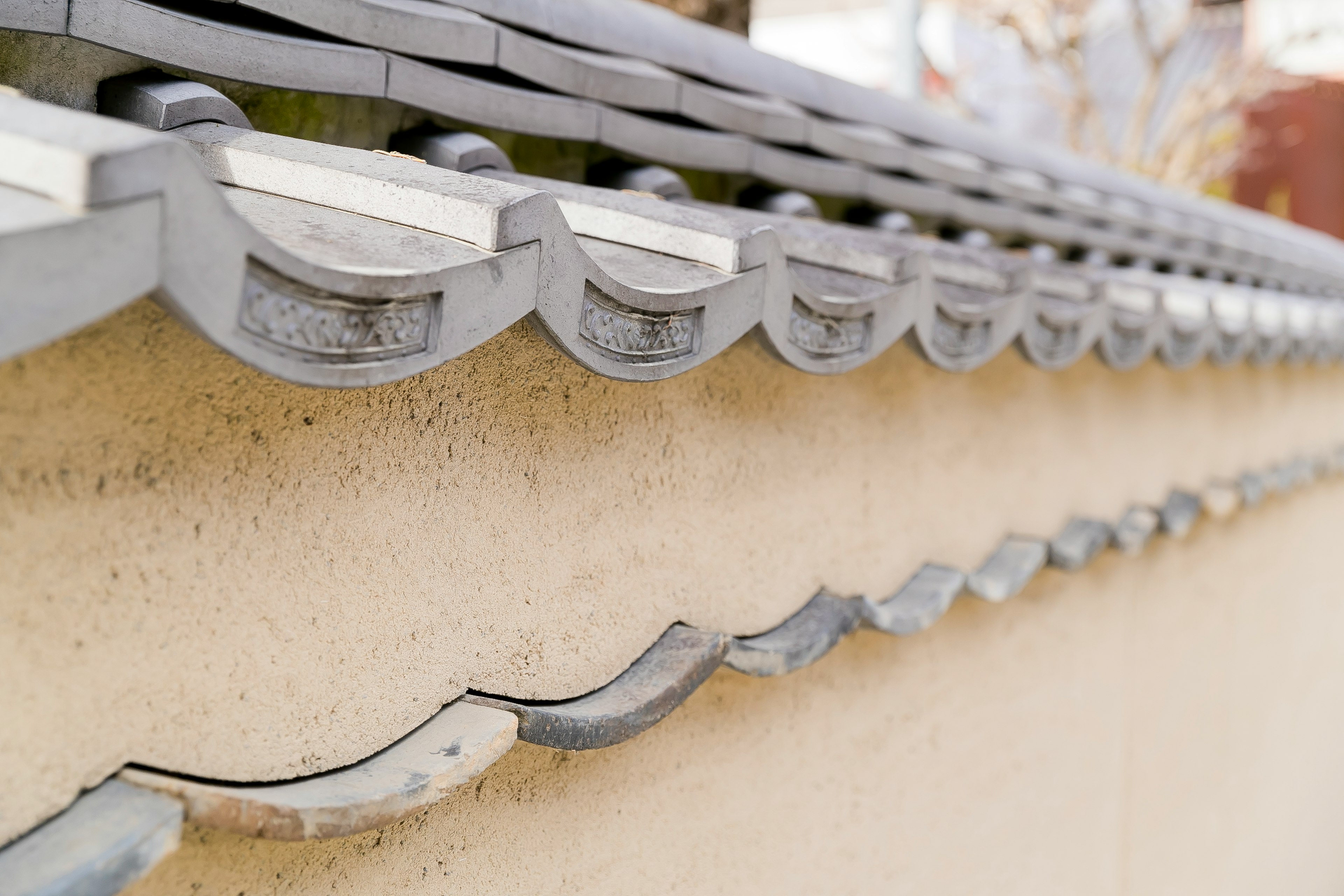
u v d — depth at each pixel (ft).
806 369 4.59
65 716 2.81
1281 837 14.82
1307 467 13.32
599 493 4.52
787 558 5.76
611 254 4.19
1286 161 40.27
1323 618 15.58
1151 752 10.65
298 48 4.60
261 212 3.27
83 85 4.12
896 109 9.39
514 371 4.02
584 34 6.41
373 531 3.57
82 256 2.19
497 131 5.80
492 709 3.84
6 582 2.68
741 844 5.57
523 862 4.34
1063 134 41.93
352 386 2.80
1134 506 9.84
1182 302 9.08
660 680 4.58
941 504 7.16
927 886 7.30
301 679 3.38
